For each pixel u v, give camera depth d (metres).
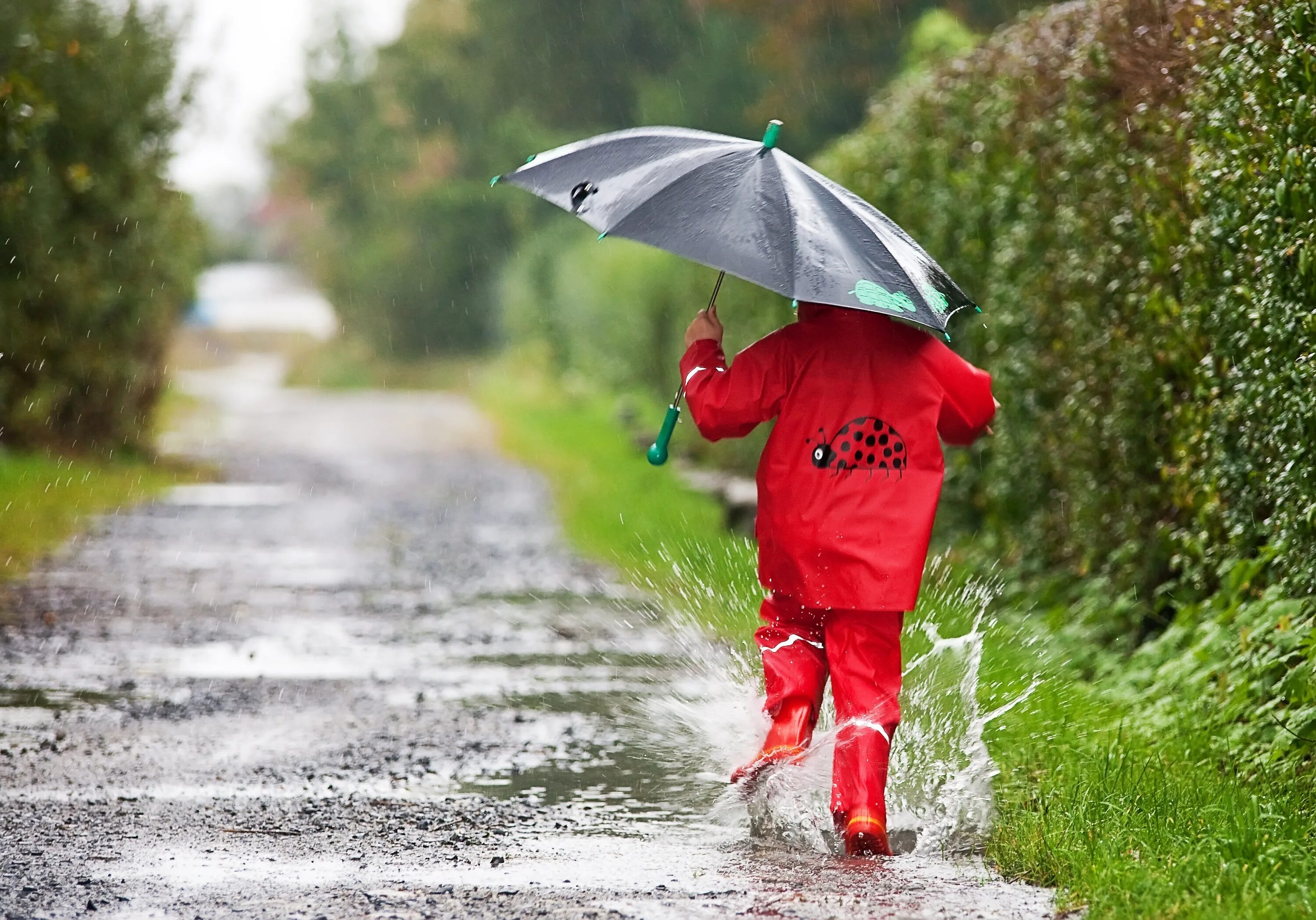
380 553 30.12
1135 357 17.55
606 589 26.02
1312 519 13.65
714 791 13.50
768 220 11.12
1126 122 17.94
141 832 11.85
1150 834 10.95
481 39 120.12
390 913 9.79
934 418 11.48
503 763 14.49
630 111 114.56
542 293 91.12
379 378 110.00
